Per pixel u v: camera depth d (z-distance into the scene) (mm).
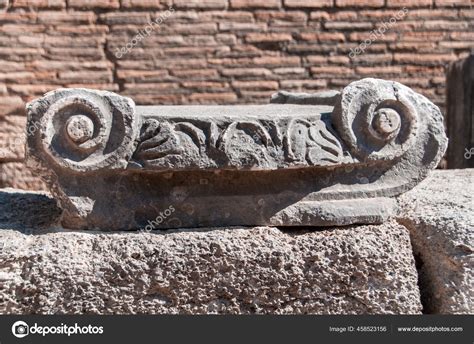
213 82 7254
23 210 3543
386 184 3350
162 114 3195
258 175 3262
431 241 3354
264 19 7258
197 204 3250
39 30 7020
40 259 3070
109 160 3115
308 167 3246
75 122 3066
